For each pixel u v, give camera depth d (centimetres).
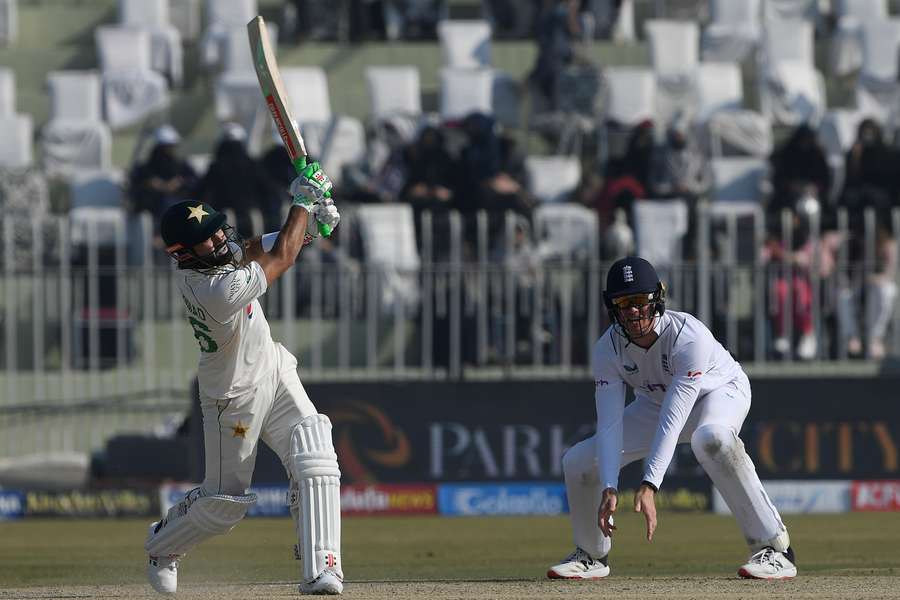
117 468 4462
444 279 4797
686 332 2034
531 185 5697
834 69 6638
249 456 1877
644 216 5247
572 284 4969
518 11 6750
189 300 1795
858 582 2058
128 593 2002
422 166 5253
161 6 6650
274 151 5566
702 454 2088
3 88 6209
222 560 2922
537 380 4228
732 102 6238
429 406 4209
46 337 5153
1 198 5378
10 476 4425
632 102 6075
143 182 5334
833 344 4884
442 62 6494
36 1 6931
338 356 5103
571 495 2202
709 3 6812
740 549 3106
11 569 2792
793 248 5044
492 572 2586
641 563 2755
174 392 4778
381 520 4072
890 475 4216
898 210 5109
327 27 6606
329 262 4978
